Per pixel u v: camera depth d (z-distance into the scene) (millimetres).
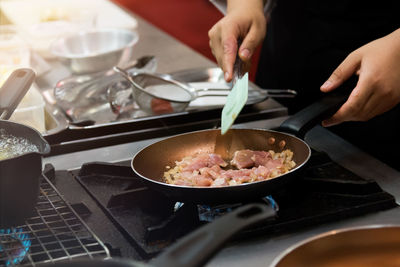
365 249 1014
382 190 1271
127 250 1154
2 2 2520
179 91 1640
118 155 1499
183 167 1342
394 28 1754
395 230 1013
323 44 1845
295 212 1212
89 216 1244
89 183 1344
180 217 1168
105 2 2604
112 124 1560
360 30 1783
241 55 1518
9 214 1111
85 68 1896
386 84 1359
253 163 1338
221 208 1234
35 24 2205
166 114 1608
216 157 1350
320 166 1359
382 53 1360
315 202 1241
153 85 1646
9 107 1272
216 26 1583
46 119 1652
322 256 1005
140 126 1581
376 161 1405
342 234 1011
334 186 1263
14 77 1330
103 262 854
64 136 1533
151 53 2135
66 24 2205
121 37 2064
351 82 1780
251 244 1158
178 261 889
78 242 1136
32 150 1195
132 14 2635
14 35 2092
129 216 1226
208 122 1614
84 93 1703
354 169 1379
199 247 908
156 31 2383
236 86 1330
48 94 1780
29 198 1120
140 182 1302
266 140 1396
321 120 1380
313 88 1912
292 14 1887
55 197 1284
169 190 1192
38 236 1150
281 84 2002
